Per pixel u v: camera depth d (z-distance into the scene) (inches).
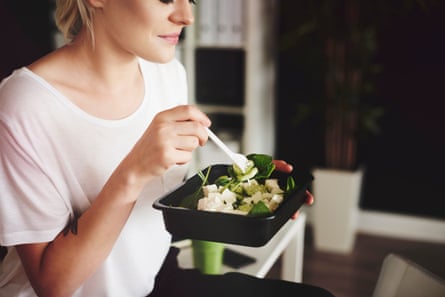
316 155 119.9
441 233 111.8
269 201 32.6
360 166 114.4
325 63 105.0
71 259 30.6
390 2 104.7
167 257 44.4
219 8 103.7
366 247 109.3
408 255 49.9
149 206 37.8
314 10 103.3
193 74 108.8
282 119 121.2
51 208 31.6
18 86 31.5
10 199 30.6
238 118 117.5
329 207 106.4
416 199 113.4
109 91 35.4
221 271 47.5
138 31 30.5
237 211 30.4
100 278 35.4
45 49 109.8
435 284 46.0
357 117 107.0
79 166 33.9
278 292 39.4
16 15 103.3
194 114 29.2
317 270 99.7
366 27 103.9
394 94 110.4
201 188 33.4
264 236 28.8
